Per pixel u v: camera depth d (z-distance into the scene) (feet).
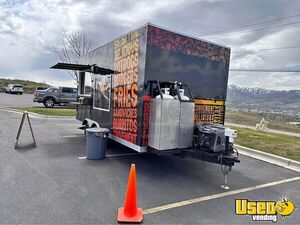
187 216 10.96
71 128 33.22
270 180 16.44
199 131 15.71
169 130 14.65
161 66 15.58
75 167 16.85
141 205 11.81
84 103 26.22
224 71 19.16
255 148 24.62
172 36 16.01
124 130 17.26
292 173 18.22
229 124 50.44
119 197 12.36
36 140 24.71
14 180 13.99
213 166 18.79
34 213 10.47
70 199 11.92
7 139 24.52
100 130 18.94
